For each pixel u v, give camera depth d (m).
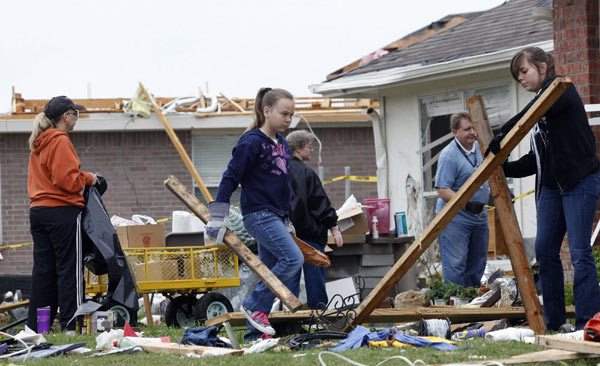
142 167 25.66
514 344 7.17
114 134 25.64
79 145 25.59
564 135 7.73
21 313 13.03
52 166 10.58
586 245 7.75
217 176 25.83
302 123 25.81
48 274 10.80
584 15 11.90
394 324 10.39
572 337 7.17
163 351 7.42
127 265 10.73
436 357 6.56
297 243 8.48
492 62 15.72
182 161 25.72
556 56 12.23
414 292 11.26
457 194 7.91
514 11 18.52
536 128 8.02
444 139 17.45
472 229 11.32
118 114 25.22
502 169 8.12
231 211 11.84
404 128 18.33
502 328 8.41
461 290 10.78
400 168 18.47
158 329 10.55
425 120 17.91
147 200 25.64
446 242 11.33
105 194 25.59
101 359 7.10
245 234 11.77
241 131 25.81
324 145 26.06
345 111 25.89
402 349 7.01
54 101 10.85
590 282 7.73
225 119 25.30
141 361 6.85
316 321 8.66
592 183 7.74
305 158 10.14
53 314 10.91
